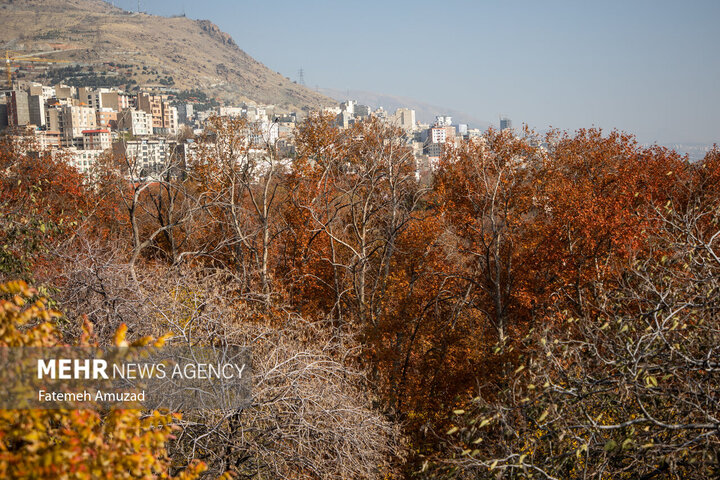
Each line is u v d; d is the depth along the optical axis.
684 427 7.85
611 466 9.53
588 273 30.41
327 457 13.16
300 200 36.31
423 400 26.78
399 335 29.88
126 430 6.60
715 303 9.81
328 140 44.44
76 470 5.64
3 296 11.46
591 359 10.50
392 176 32.25
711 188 32.22
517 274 36.34
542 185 41.50
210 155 38.12
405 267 35.88
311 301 35.19
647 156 45.75
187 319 13.88
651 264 11.95
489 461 9.41
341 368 14.52
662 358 9.59
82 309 13.26
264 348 14.12
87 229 20.86
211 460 11.67
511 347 11.95
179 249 33.16
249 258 34.19
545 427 9.73
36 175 36.25
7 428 5.95
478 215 38.84
